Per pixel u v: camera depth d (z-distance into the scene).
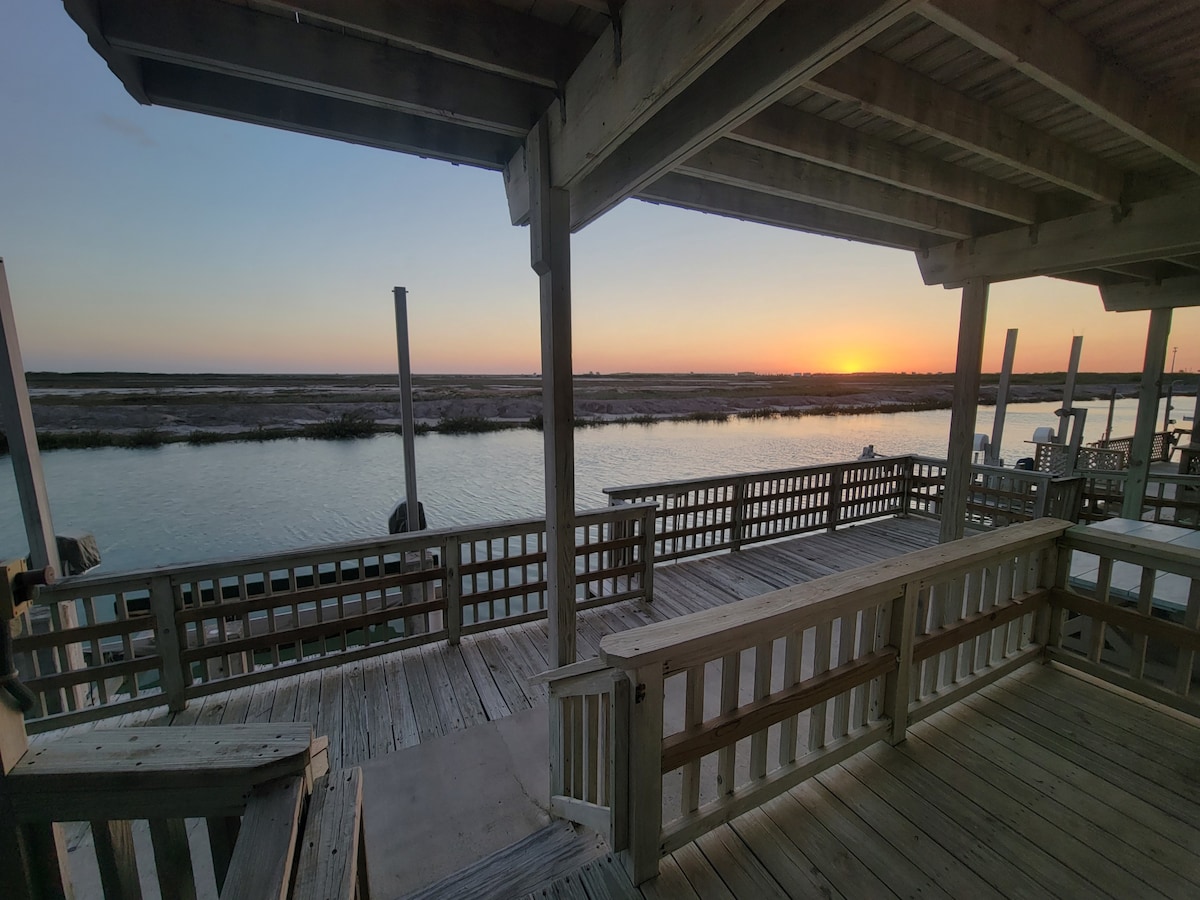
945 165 2.98
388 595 4.83
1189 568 2.05
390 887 1.78
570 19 2.07
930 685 2.12
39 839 0.81
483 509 8.48
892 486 6.55
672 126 2.01
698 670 1.48
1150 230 2.95
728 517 5.46
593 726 1.69
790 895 1.39
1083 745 1.95
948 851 1.52
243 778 0.80
